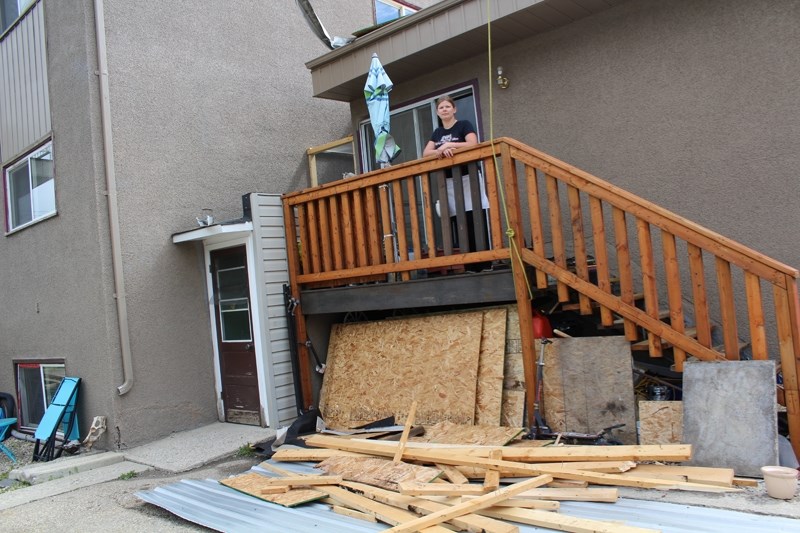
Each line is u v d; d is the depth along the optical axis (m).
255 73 8.42
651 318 4.57
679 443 4.31
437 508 3.74
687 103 5.58
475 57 6.93
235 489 4.75
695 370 4.24
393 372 6.25
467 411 5.53
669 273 4.49
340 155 9.39
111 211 6.76
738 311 5.35
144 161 7.13
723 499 3.56
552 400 5.08
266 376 6.72
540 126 6.47
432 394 5.85
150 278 7.01
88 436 6.69
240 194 8.06
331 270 6.59
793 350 3.99
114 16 7.04
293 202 6.89
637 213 4.57
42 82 7.71
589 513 3.56
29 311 8.22
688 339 4.39
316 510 4.18
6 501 5.21
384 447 4.93
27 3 8.07
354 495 4.24
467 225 5.86
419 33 6.60
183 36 7.68
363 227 6.25
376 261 6.14
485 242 5.45
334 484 4.50
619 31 5.93
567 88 6.28
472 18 6.18
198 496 4.72
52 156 7.56
